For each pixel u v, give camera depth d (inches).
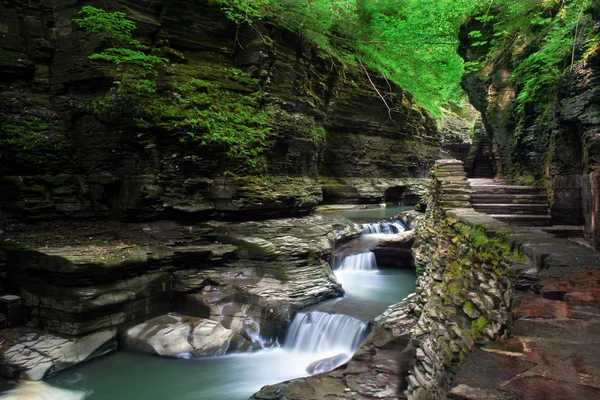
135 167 497.4
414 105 1035.3
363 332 369.1
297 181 634.8
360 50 776.9
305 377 315.3
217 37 576.1
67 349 356.2
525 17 441.4
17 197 477.4
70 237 439.2
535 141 417.7
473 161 951.6
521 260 171.5
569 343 90.4
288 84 624.7
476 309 201.3
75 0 508.4
